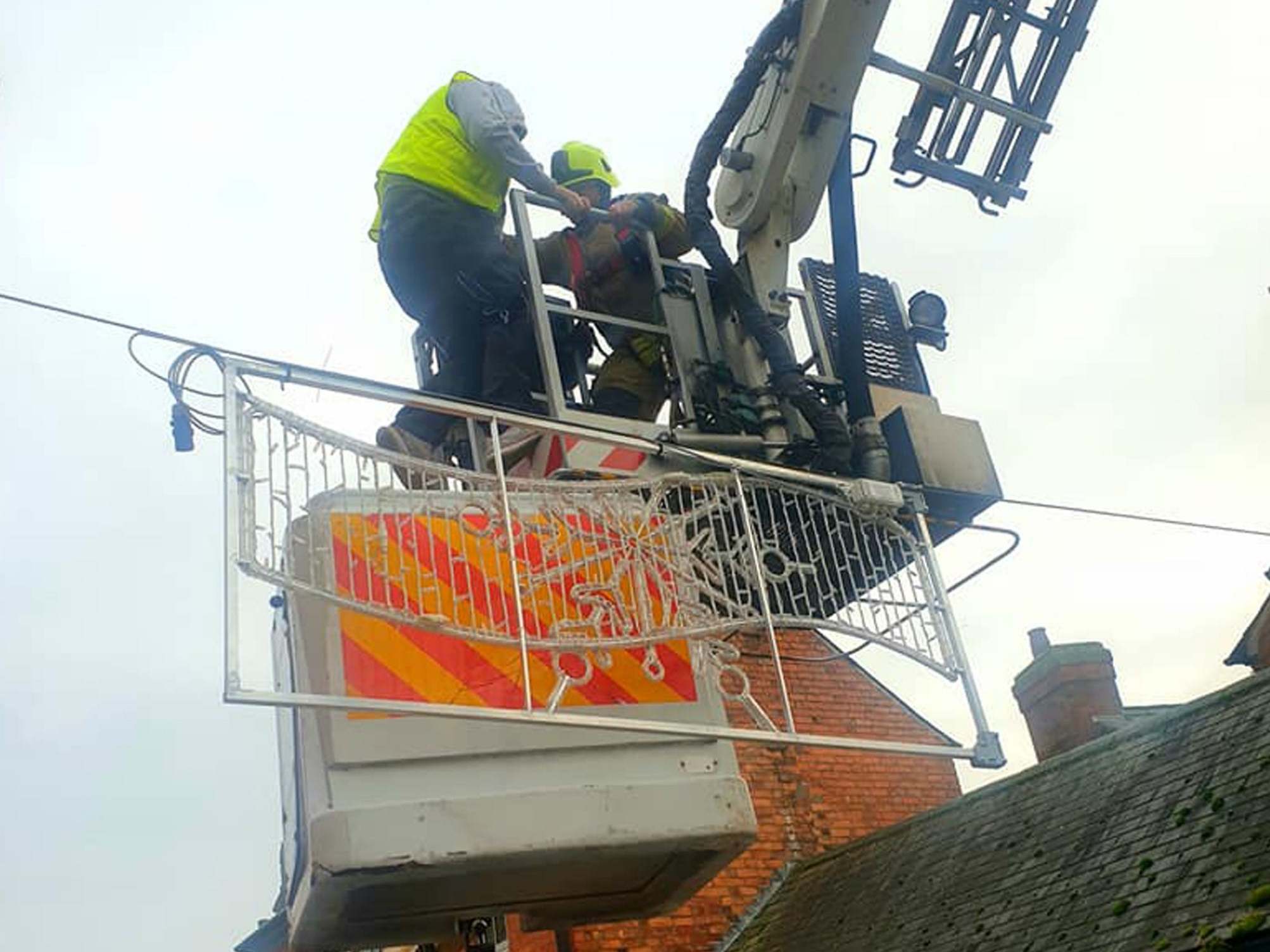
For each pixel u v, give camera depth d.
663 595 4.89
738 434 6.17
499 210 5.96
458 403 4.81
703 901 11.46
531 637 4.52
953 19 7.13
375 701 3.93
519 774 4.71
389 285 6.03
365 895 4.96
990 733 5.07
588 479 5.71
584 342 6.56
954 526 6.22
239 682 3.84
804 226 6.97
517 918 11.48
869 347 6.98
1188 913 6.32
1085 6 7.20
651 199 6.66
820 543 5.49
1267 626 18.28
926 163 7.25
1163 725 8.77
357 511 4.73
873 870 10.45
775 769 12.39
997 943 7.70
